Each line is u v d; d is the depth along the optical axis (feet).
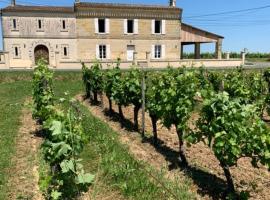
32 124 37.83
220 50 140.56
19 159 26.04
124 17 134.62
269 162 17.93
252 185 20.04
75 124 16.48
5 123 37.27
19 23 126.21
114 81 41.50
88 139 16.56
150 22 137.49
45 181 15.71
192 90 24.86
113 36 134.72
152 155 27.55
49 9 128.06
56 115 16.85
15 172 23.47
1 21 125.29
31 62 128.26
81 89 70.38
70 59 131.95
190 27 140.36
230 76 49.85
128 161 24.67
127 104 37.55
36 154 26.99
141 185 20.84
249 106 20.52
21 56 127.95
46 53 130.82
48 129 16.89
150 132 35.12
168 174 23.66
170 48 140.77
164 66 120.57
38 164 24.84
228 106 19.45
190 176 22.98
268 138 17.79
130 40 136.56
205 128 20.49
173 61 121.19
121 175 22.27
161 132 35.14
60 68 110.83
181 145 24.91
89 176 15.60
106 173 22.89
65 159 15.42
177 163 25.44
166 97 25.58
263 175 23.09
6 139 30.86
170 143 31.04
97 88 50.37
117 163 24.31
